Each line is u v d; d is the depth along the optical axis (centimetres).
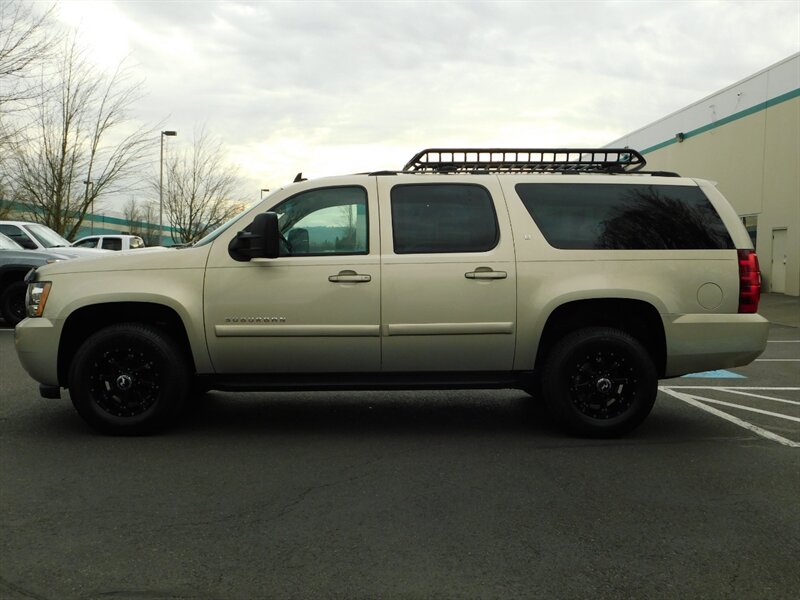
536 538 350
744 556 331
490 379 534
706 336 521
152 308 529
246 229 527
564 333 542
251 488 421
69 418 589
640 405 525
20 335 524
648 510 388
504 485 429
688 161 2564
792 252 1959
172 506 391
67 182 2522
